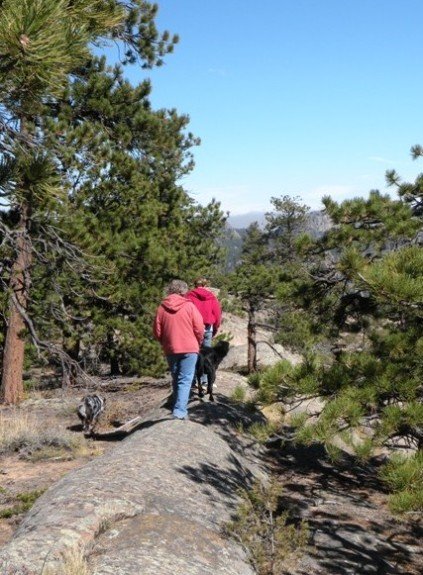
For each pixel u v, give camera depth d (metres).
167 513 5.42
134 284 17.17
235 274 23.83
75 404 14.14
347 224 8.18
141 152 19.22
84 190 15.71
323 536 7.13
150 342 17.70
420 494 4.96
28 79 4.60
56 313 13.91
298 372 6.46
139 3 17.31
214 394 11.62
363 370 6.44
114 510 5.11
